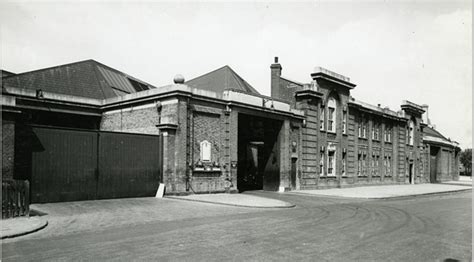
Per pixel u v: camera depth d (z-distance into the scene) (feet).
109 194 64.34
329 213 52.21
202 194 72.64
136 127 76.33
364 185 128.47
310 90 102.12
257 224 40.42
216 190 75.82
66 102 79.20
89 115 82.99
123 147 66.28
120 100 79.36
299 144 100.07
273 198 76.84
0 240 31.37
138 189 67.41
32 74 86.69
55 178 58.90
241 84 109.29
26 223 38.58
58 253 26.58
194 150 72.02
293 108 105.19
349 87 119.14
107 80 98.89
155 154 69.77
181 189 68.44
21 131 55.83
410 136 164.45
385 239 32.89
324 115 109.40
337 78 112.16
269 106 89.20
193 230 36.17
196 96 71.97
